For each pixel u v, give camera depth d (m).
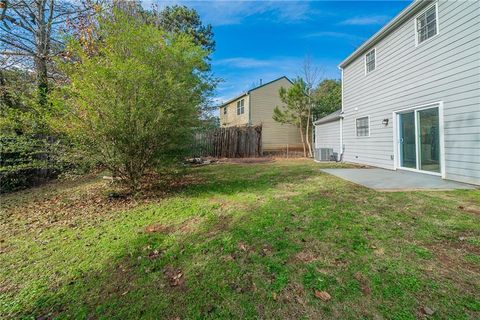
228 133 15.59
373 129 8.98
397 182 5.71
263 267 2.30
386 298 1.83
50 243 3.02
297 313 1.73
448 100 5.75
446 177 5.87
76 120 4.36
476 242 2.63
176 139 5.64
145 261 2.52
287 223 3.33
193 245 2.82
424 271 2.14
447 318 1.62
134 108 4.43
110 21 5.20
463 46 5.33
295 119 16.61
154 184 6.51
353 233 2.93
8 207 4.71
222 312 1.78
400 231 2.96
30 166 5.00
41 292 2.08
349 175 6.96
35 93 4.77
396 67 7.61
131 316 1.77
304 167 9.40
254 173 8.16
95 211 4.32
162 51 5.18
